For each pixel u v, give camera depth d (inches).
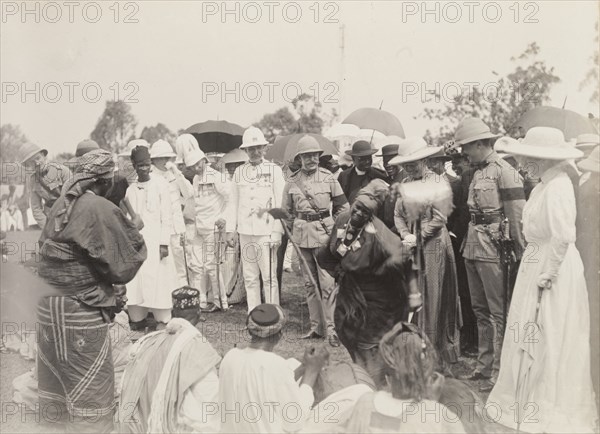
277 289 256.1
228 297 277.3
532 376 201.8
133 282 254.8
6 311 225.6
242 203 257.0
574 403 198.7
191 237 270.7
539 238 203.0
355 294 214.5
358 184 240.4
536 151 198.4
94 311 202.8
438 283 217.5
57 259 200.5
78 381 201.6
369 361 213.6
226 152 276.7
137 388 197.8
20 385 219.1
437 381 173.0
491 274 214.7
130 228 204.7
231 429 187.0
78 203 201.2
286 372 187.8
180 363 194.9
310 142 234.4
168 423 192.2
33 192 243.1
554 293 200.5
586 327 201.5
